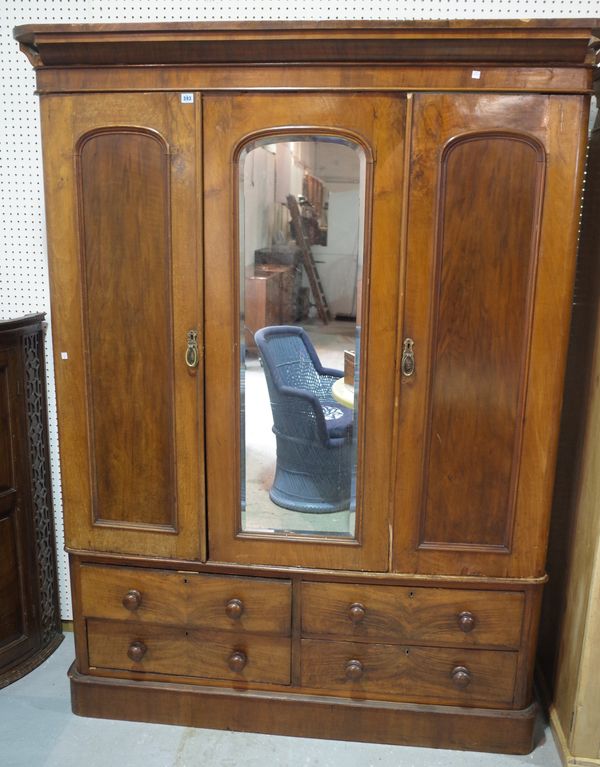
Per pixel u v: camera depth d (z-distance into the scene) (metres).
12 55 1.88
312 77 1.45
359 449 1.60
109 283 1.59
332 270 1.54
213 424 1.63
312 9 1.81
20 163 1.95
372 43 1.39
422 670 1.71
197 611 1.73
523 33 1.35
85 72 1.50
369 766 1.67
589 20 1.32
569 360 1.83
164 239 1.55
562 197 1.45
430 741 1.73
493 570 1.63
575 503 1.76
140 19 1.86
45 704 1.88
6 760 1.67
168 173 1.51
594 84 1.69
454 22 1.35
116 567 1.74
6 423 1.91
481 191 1.46
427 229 1.48
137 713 1.81
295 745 1.74
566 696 1.74
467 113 1.43
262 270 1.56
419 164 1.45
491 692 1.71
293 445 1.64
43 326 2.03
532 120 1.42
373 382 1.57
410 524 1.62
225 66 1.46
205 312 1.58
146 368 1.63
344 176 1.49
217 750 1.71
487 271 1.50
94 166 1.54
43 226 1.98
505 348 1.53
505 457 1.58
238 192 1.52
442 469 1.60
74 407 1.67
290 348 1.59
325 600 1.69
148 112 1.49
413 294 1.51
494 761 1.70
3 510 1.93
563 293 1.49
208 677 1.78
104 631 1.79
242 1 1.82
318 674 1.74
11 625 2.00
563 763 1.68
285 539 1.66
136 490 1.70
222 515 1.67
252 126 1.48
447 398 1.56
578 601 1.69
